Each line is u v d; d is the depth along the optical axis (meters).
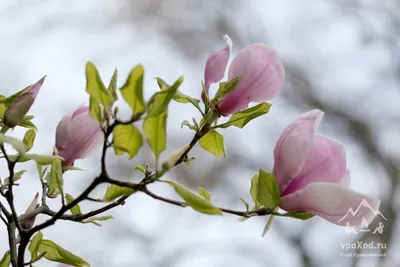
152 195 1.19
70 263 1.29
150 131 1.17
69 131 1.29
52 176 1.22
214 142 1.35
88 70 1.17
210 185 4.31
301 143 1.23
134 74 1.15
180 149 1.20
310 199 1.22
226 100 1.31
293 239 4.12
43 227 1.22
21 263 1.23
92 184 1.19
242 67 1.31
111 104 1.17
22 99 1.26
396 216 3.75
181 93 1.32
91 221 1.28
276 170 1.24
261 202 1.23
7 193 1.23
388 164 4.11
